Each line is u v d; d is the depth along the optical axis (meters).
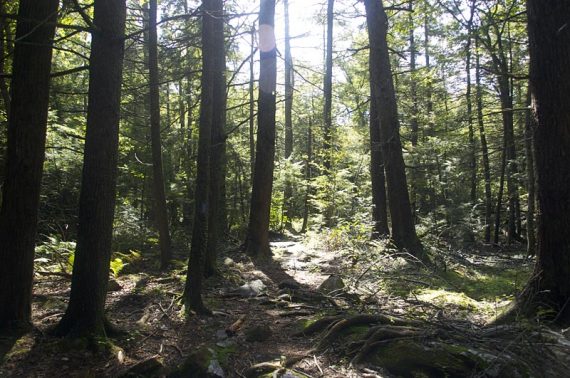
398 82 23.02
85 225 5.95
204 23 7.47
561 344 5.10
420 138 24.19
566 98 6.14
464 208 17.52
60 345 5.63
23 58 6.04
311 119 29.09
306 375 5.11
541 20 6.26
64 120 14.48
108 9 5.93
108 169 5.99
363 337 5.72
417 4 16.19
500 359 4.82
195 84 19.67
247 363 5.54
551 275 6.23
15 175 6.05
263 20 12.75
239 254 12.96
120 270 10.70
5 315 5.97
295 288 9.21
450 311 7.38
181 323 6.91
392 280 9.62
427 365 5.05
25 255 6.12
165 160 17.00
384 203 16.12
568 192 6.14
